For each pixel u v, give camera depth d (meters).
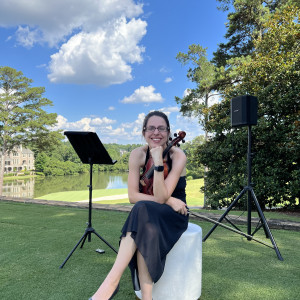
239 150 8.08
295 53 8.59
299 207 7.01
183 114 20.47
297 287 1.97
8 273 2.26
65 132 2.65
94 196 30.72
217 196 8.61
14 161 95.44
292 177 7.03
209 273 2.23
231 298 1.82
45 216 4.71
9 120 28.72
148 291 1.59
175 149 2.11
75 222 4.22
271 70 8.30
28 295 1.86
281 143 7.16
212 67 19.23
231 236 3.36
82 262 2.51
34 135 29.02
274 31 9.45
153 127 2.03
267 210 7.35
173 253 1.72
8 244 3.07
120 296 1.86
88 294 1.88
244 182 7.48
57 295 1.86
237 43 18.08
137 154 2.15
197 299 1.80
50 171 91.06
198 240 1.82
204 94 19.62
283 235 3.37
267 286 1.99
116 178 86.38
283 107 7.14
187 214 1.87
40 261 2.54
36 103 29.91
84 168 102.69
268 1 17.69
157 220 1.65
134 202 2.00
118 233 3.56
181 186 2.07
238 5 16.05
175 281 1.73
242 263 2.45
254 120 3.24
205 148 9.23
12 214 4.91
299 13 9.12
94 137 2.59
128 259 1.57
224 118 8.91
